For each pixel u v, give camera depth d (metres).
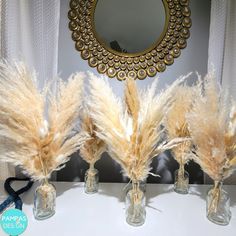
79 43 0.98
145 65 0.99
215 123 0.72
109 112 0.74
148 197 0.95
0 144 0.78
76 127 0.92
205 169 0.79
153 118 0.71
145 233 0.76
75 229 0.77
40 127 0.75
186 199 0.94
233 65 0.92
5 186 0.96
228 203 0.82
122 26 0.97
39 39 0.93
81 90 0.85
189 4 0.96
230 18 0.90
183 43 0.97
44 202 0.81
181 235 0.75
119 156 0.74
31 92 0.74
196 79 1.00
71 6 0.96
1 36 0.92
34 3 0.91
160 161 1.07
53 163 0.79
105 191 0.99
